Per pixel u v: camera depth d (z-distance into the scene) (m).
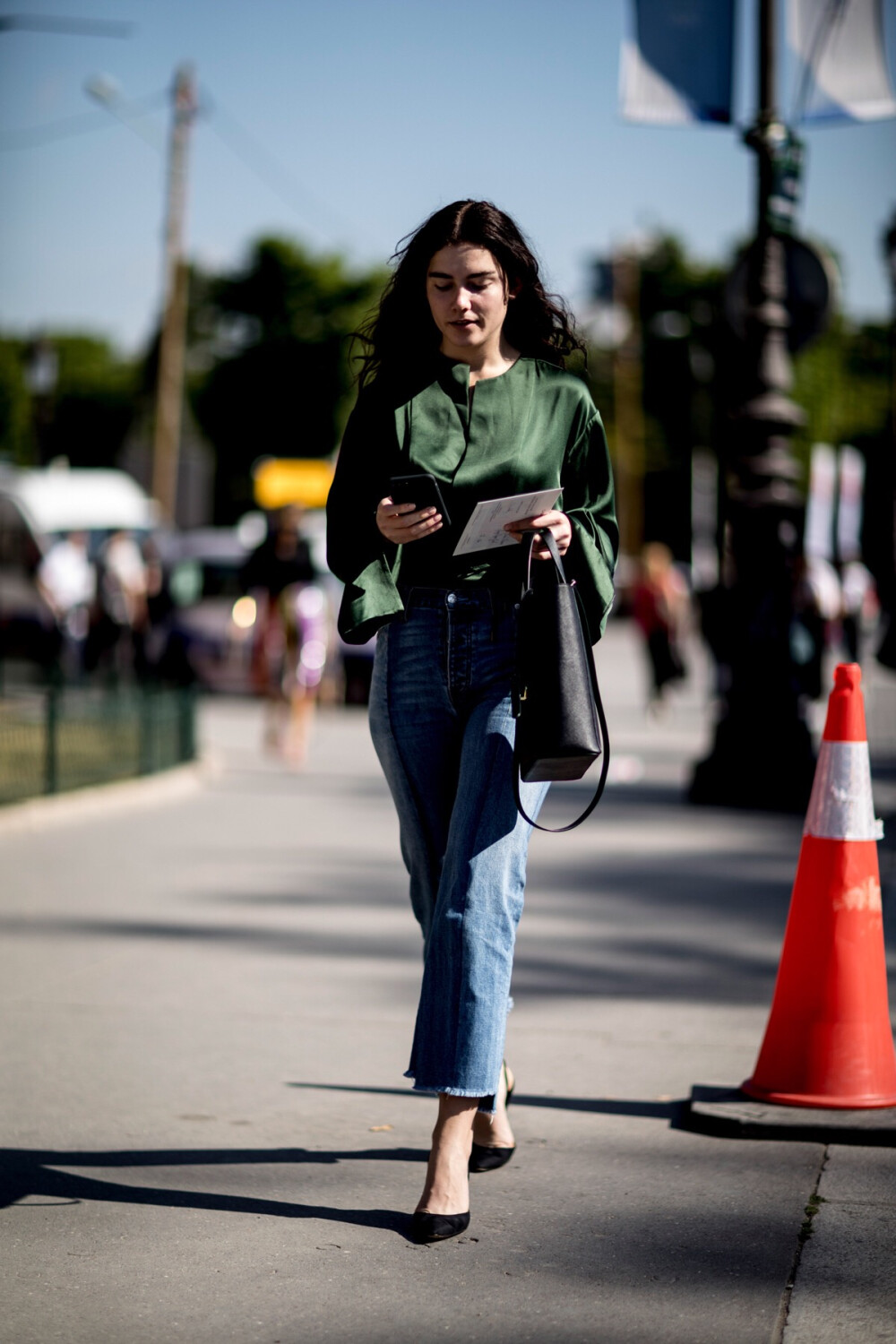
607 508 7.06
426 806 7.02
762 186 20.38
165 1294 6.15
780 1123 7.97
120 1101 8.66
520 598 6.78
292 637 26.61
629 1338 5.75
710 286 123.88
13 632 45.97
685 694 44.56
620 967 12.04
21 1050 9.66
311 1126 8.26
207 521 98.44
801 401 103.38
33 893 14.90
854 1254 6.53
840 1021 8.16
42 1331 5.81
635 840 18.22
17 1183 7.39
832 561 40.28
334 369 96.94
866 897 8.18
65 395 137.38
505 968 6.66
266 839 18.39
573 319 7.23
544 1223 6.89
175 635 37.72
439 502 6.53
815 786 8.30
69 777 20.73
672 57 19.53
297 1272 6.36
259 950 12.55
